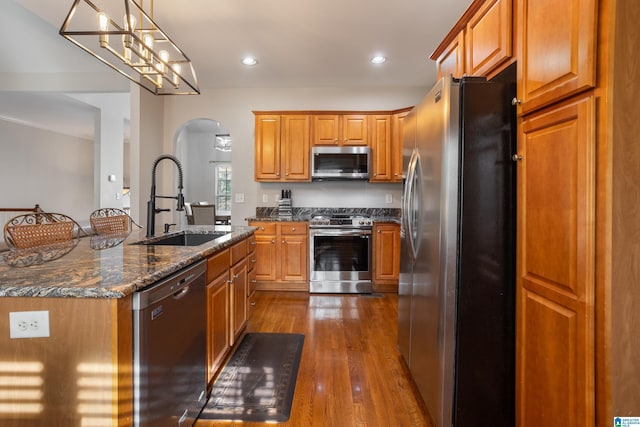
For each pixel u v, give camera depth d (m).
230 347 2.29
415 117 2.06
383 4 2.57
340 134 4.30
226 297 2.18
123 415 1.09
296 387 2.08
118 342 1.06
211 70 3.94
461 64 2.00
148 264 1.38
